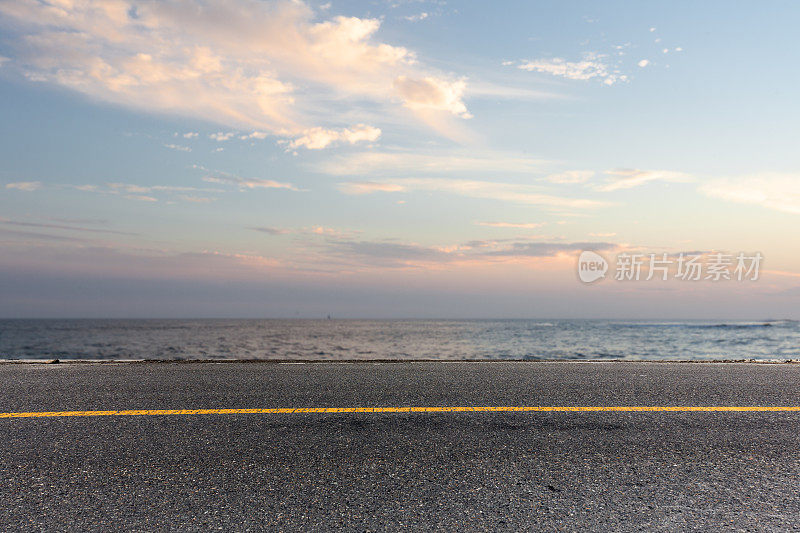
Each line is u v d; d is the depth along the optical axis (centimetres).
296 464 262
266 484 237
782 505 216
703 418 348
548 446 291
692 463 265
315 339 5147
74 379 487
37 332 7850
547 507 214
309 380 484
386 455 276
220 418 348
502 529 194
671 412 364
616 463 265
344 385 460
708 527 196
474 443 296
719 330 7062
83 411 366
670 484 238
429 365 577
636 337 4825
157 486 235
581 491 230
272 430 321
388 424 334
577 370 541
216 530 194
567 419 346
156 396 415
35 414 357
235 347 3731
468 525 198
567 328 8881
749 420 343
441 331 7694
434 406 382
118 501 219
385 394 423
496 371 535
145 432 316
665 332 6275
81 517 205
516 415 356
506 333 6550
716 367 561
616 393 426
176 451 282
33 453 278
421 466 260
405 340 4728
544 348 3114
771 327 8762
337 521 201
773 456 275
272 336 6062
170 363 591
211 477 245
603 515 206
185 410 370
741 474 250
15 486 235
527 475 249
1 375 509
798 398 408
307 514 207
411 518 204
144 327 11200
